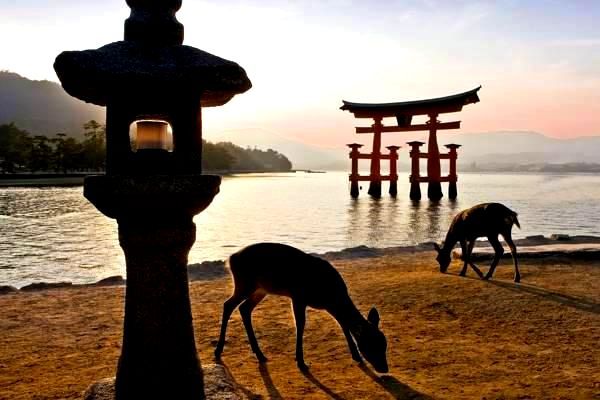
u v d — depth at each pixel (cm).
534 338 662
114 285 1078
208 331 723
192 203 396
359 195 5650
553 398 482
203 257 1805
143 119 405
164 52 400
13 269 1551
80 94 427
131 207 386
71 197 4712
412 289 916
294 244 2138
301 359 573
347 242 2200
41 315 822
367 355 542
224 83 402
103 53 387
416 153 4828
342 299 568
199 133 408
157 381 405
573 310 771
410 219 3136
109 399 431
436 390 506
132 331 411
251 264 588
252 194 5847
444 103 4641
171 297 409
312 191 6569
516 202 4500
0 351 649
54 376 560
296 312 573
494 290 889
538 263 1151
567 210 3694
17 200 4359
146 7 415
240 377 547
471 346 639
